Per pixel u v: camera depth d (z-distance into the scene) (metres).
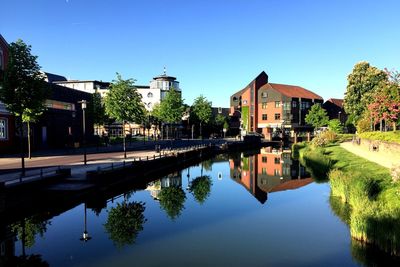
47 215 17.27
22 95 19.31
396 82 39.66
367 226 12.13
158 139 77.31
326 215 16.92
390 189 15.80
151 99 91.31
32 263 11.13
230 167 40.12
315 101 96.50
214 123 98.19
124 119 33.12
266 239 13.49
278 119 90.94
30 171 21.91
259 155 54.97
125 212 17.98
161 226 15.38
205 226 15.34
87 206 19.23
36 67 19.94
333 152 39.69
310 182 27.31
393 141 31.72
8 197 15.15
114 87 33.28
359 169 24.00
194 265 10.91
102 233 14.26
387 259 11.35
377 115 40.09
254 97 96.19
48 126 43.88
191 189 25.59
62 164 26.72
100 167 23.08
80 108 51.62
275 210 18.31
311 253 11.95
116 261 11.25
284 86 97.94
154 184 27.92
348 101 60.72
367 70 59.19
